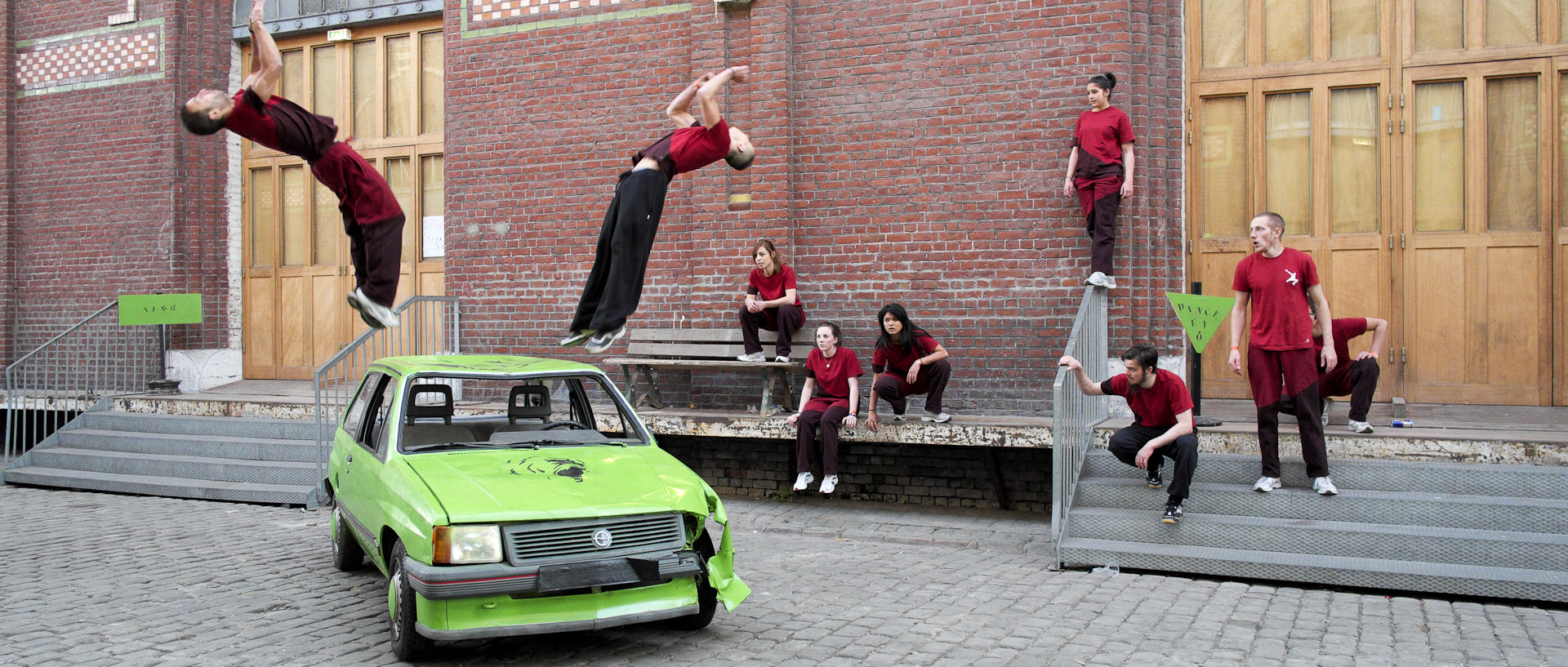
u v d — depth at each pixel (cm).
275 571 691
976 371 900
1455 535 611
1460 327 853
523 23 1063
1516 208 845
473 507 482
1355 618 558
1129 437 699
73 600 617
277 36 1248
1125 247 848
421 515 482
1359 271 878
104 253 1273
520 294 1063
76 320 1288
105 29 1271
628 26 1019
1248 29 905
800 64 959
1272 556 638
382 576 676
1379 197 873
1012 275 889
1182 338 879
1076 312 870
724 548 533
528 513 481
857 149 940
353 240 455
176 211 1234
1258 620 553
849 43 942
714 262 973
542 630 475
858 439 843
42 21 1306
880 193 932
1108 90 822
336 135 433
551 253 1050
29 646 528
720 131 454
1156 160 867
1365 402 706
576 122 1041
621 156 1021
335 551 695
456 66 1093
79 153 1287
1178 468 663
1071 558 677
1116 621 553
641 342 984
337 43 1231
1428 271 861
